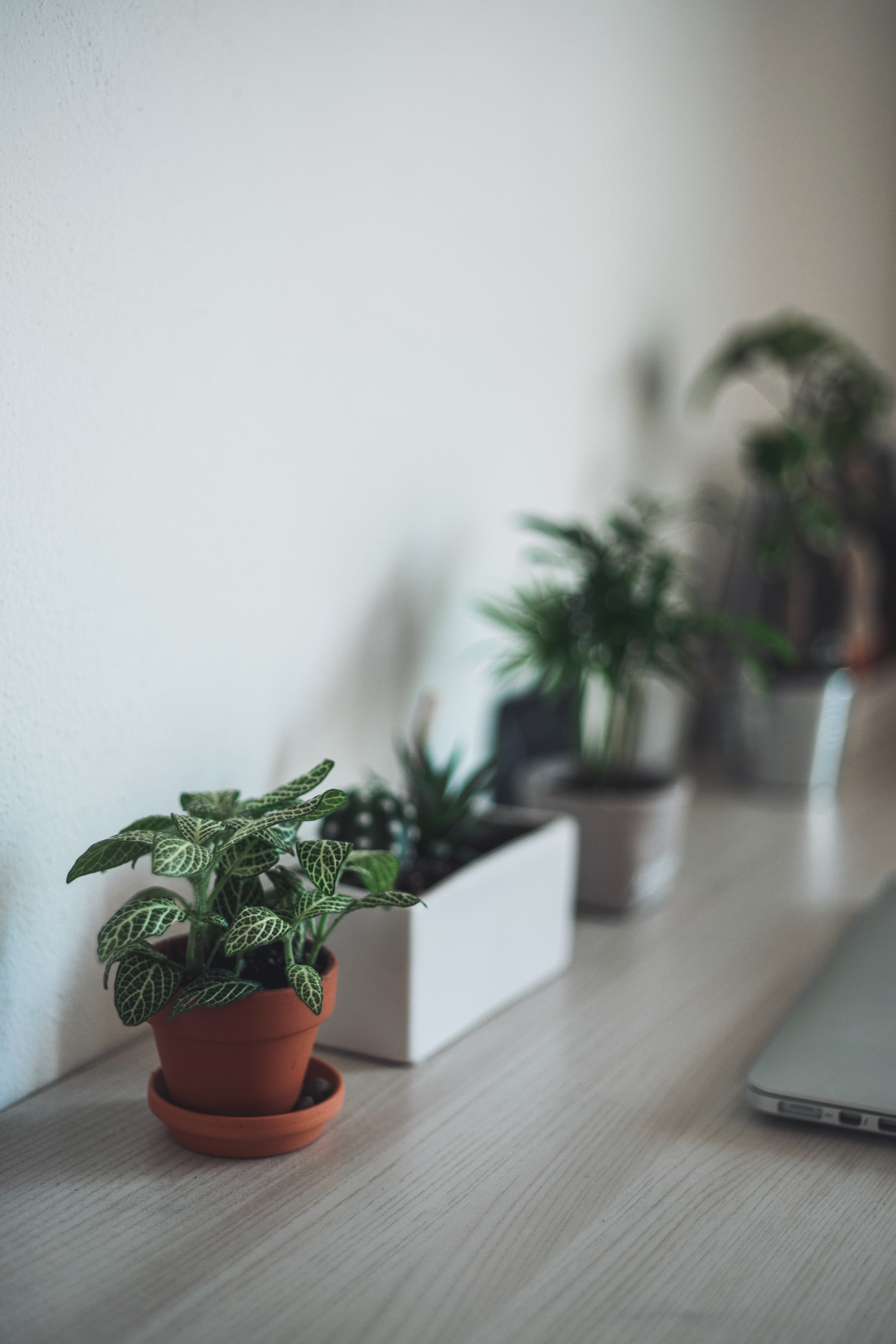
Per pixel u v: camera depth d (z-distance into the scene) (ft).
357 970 3.42
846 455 8.22
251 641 3.85
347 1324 2.28
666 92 6.31
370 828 3.60
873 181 9.68
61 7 2.87
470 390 5.00
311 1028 2.83
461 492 5.03
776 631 7.18
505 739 5.54
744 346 6.88
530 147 5.21
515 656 5.25
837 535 7.30
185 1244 2.54
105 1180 2.80
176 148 3.30
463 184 4.76
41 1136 3.00
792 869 5.42
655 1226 2.64
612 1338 2.25
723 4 6.77
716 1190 2.79
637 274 6.32
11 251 2.81
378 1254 2.51
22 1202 2.70
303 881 3.61
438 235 4.64
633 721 5.42
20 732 2.98
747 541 7.40
